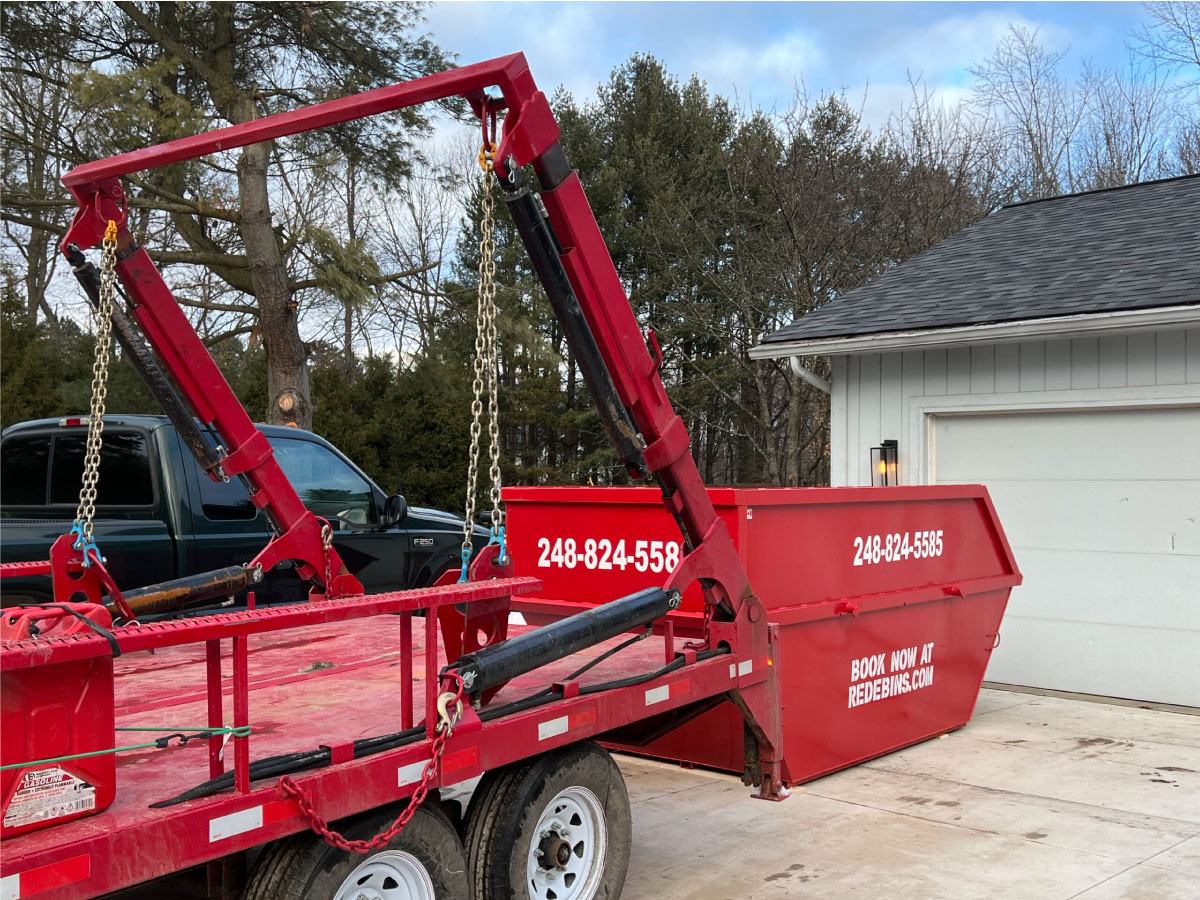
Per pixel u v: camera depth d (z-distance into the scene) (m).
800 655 5.53
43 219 15.93
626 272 27.08
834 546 5.81
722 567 4.42
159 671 4.44
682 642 5.19
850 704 5.95
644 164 26.78
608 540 5.88
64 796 2.37
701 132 27.08
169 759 3.00
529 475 25.78
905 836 5.01
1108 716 7.65
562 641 3.45
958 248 11.43
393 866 3.09
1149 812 5.38
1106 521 8.44
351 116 3.48
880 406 9.66
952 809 5.42
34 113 14.50
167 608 4.26
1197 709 7.92
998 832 5.07
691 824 5.20
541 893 3.60
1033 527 8.83
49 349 18.27
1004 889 4.38
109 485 6.02
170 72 13.46
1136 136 28.00
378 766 2.89
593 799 3.80
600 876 3.80
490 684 3.17
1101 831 5.09
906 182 22.59
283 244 16.05
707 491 5.16
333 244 14.51
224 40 15.20
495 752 3.25
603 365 3.98
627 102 28.00
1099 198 11.84
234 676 2.61
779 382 25.56
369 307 14.57
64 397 16.58
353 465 7.12
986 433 9.12
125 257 4.15
